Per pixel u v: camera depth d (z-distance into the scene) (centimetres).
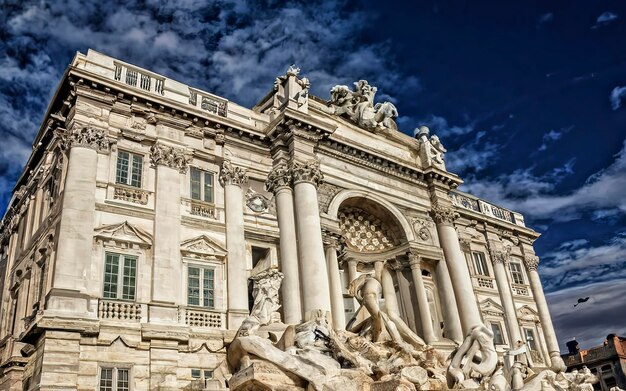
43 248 2512
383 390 1730
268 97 3462
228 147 3017
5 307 2966
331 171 3359
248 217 2931
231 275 2664
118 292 2350
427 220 3803
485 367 2050
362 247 3631
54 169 2723
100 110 2614
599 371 5578
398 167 3728
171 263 2503
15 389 2439
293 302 2789
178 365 2317
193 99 2998
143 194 2602
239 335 2059
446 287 3644
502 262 4359
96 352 2159
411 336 2538
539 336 4297
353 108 3822
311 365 1753
